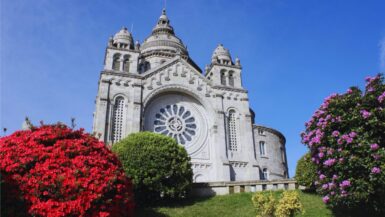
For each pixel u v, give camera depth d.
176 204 30.19
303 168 32.94
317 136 24.22
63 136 21.34
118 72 50.47
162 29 73.88
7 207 16.55
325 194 24.28
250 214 26.14
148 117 50.75
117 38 55.38
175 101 53.34
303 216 25.06
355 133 22.48
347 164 22.08
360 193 21.44
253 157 51.34
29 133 21.23
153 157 30.75
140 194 29.53
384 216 23.67
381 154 21.08
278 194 32.31
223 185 34.06
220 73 57.66
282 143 60.47
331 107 24.55
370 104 23.48
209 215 26.59
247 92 56.38
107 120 46.94
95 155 20.75
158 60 65.94
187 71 54.62
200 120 52.91
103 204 18.47
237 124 53.59
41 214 16.64
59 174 18.11
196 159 49.69
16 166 18.02
